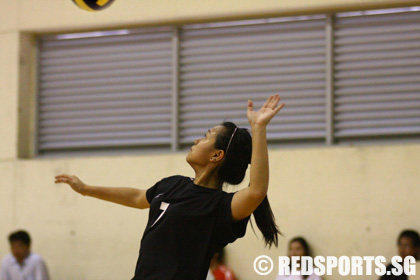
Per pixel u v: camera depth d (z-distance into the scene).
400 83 13.41
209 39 14.54
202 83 14.51
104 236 14.17
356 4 13.33
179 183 5.95
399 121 13.34
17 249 13.12
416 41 13.39
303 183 13.18
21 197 14.73
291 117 13.91
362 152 12.95
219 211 5.61
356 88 13.62
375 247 12.66
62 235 14.41
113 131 15.02
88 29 15.09
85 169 14.45
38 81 15.54
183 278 5.52
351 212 12.88
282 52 14.06
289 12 13.81
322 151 13.17
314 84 13.81
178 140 14.53
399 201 12.67
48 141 15.44
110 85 15.14
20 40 15.25
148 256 5.61
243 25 14.37
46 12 15.13
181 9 14.31
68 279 14.26
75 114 15.34
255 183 5.35
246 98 14.22
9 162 14.91
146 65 14.91
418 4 13.22
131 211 14.09
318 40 13.84
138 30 15.01
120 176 14.23
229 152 5.85
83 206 14.38
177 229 5.62
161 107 14.74
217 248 5.77
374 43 13.59
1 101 15.16
